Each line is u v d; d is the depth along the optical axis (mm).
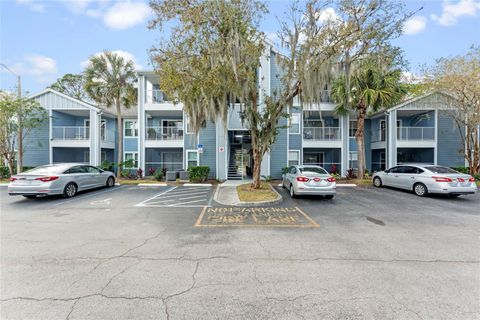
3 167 16688
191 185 14359
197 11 8281
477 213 7160
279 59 10906
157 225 5895
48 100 17781
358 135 15781
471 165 15391
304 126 19531
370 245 4539
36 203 8688
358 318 2488
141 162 17703
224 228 5645
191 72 9148
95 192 11492
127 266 3656
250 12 9344
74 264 3727
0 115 14930
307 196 10148
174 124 20094
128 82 17625
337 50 9680
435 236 5066
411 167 11133
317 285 3115
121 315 2523
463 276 3361
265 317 2504
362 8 9141
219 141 17172
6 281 3215
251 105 11336
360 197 9953
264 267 3621
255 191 10828
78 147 18547
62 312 2568
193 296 2869
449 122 17984
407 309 2631
